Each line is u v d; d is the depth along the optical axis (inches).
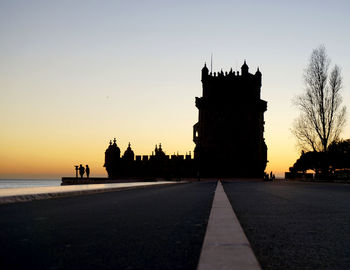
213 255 109.3
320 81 1982.0
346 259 122.7
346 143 2472.9
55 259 120.3
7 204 333.7
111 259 120.9
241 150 3644.2
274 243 151.3
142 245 144.9
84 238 159.6
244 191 692.1
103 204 346.9
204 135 3715.6
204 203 368.2
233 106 3693.4
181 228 190.7
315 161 2124.8
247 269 93.1
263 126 3853.3
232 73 3742.6
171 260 119.7
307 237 165.9
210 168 3668.8
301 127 2025.1
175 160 4008.4
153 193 589.6
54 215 247.6
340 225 205.6
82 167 2018.9
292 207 324.5
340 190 746.2
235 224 180.2
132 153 4286.4
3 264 113.0
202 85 3791.8
